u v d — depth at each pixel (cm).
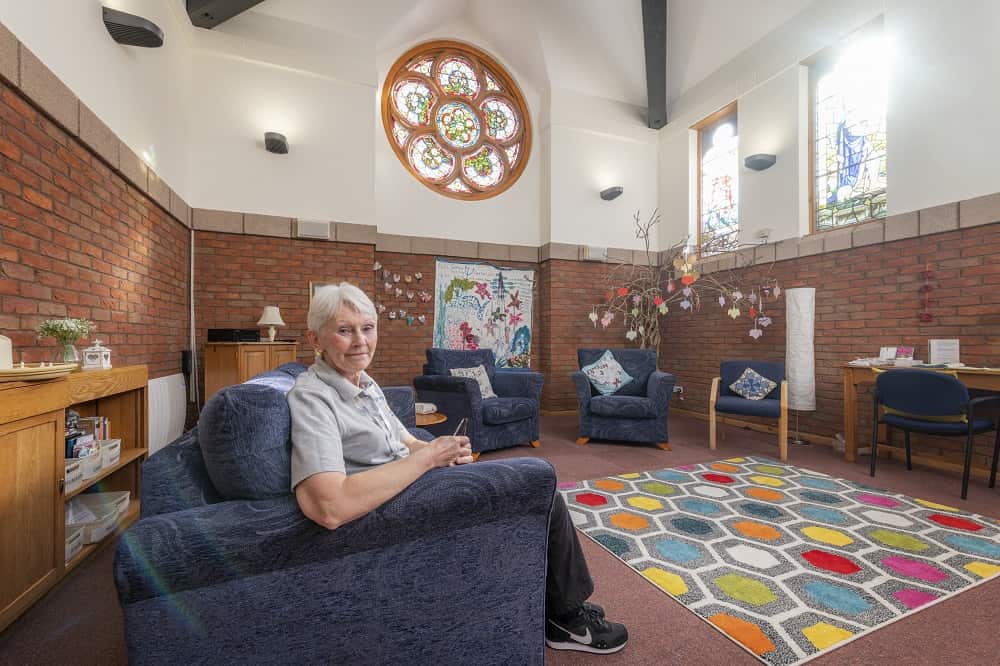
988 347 324
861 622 154
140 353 322
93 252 256
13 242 191
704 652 140
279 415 94
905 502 267
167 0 378
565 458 373
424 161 589
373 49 510
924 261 362
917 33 365
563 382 604
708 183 592
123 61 292
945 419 291
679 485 300
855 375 363
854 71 431
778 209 483
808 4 453
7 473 142
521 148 635
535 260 621
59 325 200
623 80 621
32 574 154
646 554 203
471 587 101
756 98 508
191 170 435
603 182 630
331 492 85
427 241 564
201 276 439
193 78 440
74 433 202
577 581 136
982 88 329
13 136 191
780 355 479
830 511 253
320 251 481
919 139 363
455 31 606
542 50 584
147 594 77
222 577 81
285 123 470
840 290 422
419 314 561
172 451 97
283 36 470
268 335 456
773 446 418
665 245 642
